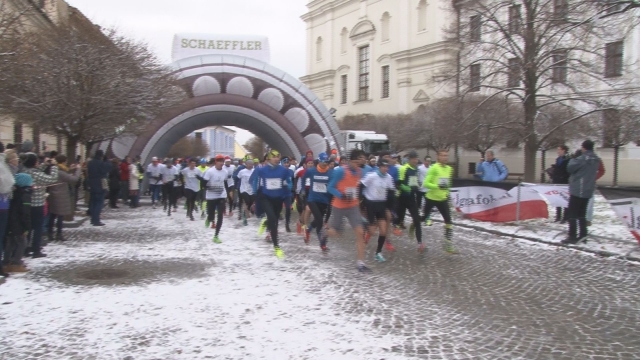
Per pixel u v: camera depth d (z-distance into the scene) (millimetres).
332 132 26516
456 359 4539
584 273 8062
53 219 10516
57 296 6312
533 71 17156
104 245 10273
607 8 13227
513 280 7539
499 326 5441
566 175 12945
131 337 4953
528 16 16984
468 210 13391
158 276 7484
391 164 10930
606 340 5074
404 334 5137
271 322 5426
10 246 7625
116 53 15469
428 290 6883
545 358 4598
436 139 34750
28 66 13250
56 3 17625
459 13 19344
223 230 12969
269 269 8062
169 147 26125
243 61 25312
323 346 4781
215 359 4453
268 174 9156
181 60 24672
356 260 8906
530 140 18312
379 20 53375
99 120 15328
